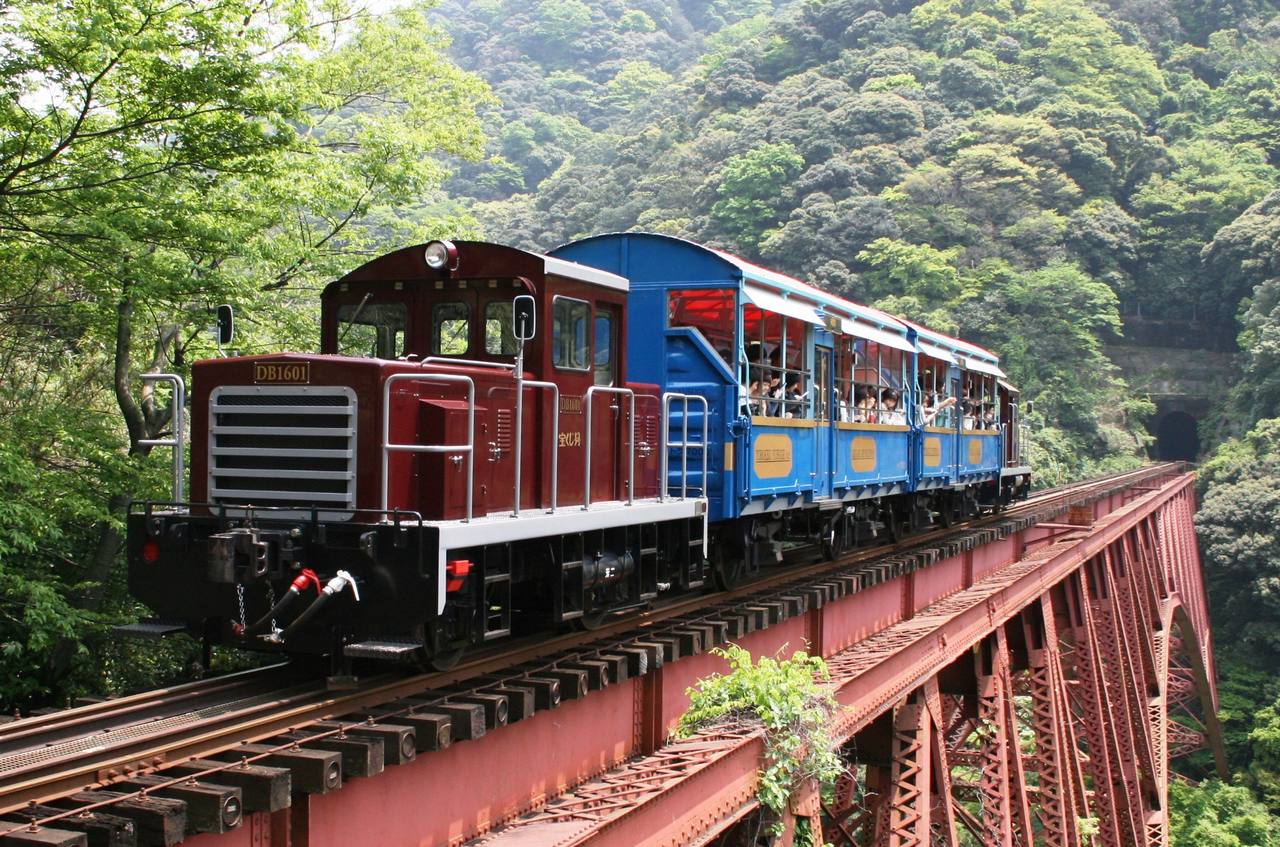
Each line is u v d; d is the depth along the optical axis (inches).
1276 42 3641.7
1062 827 692.7
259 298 650.8
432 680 302.4
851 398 630.5
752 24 4928.6
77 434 628.4
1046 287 2593.5
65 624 541.6
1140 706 1073.5
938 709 507.8
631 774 286.8
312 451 309.3
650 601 435.8
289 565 291.4
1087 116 3053.6
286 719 257.4
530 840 258.8
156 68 538.3
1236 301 2817.4
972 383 951.6
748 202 2987.2
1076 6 3572.8
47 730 258.2
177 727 243.8
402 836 255.1
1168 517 1533.0
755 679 327.6
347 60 839.7
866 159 2977.4
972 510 982.4
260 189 674.8
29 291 701.9
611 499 402.9
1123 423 2669.8
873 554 691.4
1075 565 837.8
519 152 4279.0
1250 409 2465.6
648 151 3531.0
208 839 209.3
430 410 312.5
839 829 496.1
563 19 5290.4
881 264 2704.2
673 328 491.8
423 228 837.2
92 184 566.3
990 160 2869.1
